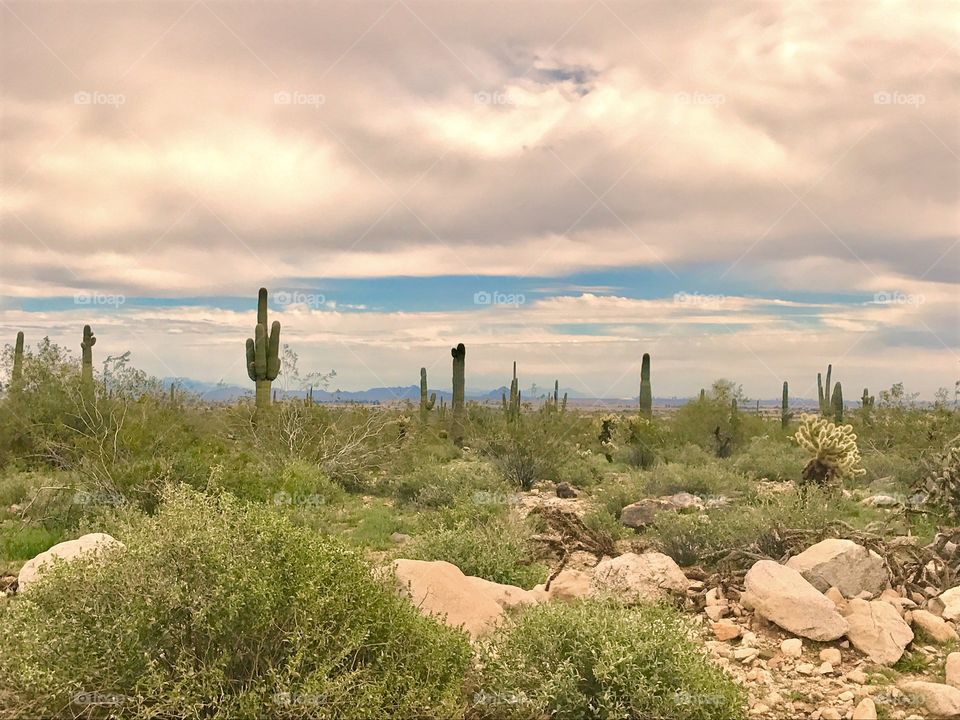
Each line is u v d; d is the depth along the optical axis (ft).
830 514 31.07
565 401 68.23
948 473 36.91
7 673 12.80
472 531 31.60
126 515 31.45
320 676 12.93
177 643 13.16
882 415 76.23
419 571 21.38
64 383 56.95
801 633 21.42
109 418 52.19
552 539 33.53
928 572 25.84
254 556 14.02
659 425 90.17
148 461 38.42
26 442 53.31
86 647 13.04
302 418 59.11
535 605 18.71
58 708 12.60
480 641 17.07
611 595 22.98
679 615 19.10
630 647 15.51
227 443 54.34
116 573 13.69
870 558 24.63
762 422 101.91
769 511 30.58
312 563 14.25
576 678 15.29
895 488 53.67
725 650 21.12
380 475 58.59
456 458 72.38
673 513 33.47
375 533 37.73
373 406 66.23
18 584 24.52
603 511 41.45
